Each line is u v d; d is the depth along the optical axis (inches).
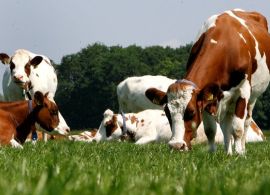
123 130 998.4
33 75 861.2
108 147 631.2
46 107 617.3
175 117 488.1
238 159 429.7
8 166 297.1
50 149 517.7
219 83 519.5
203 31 560.1
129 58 5044.3
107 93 5007.4
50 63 946.7
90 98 5064.0
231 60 522.0
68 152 483.5
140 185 213.6
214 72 517.0
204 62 518.6
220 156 460.1
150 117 970.7
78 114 5132.9
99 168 310.3
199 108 492.7
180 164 360.5
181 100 488.1
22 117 597.6
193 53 561.0
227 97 520.7
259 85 572.4
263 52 557.0
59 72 5251.0
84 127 5132.9
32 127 609.0
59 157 379.6
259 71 558.6
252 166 349.7
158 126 951.6
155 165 348.2
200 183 231.8
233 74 522.0
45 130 626.2
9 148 505.7
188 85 495.2
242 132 522.6
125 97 1149.7
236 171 299.4
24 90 842.8
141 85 1117.7
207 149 576.1
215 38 533.0
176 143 476.1
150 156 443.8
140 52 5575.8
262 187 172.6
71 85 5152.6
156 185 199.5
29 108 601.9
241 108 524.7
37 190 161.5
